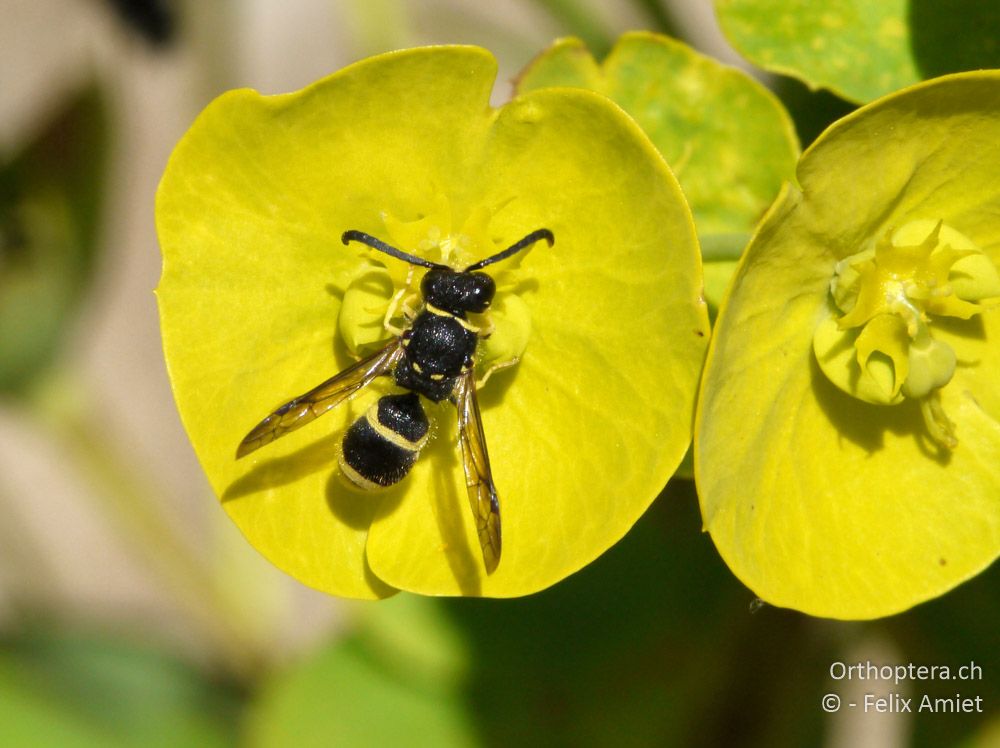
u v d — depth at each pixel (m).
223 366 0.13
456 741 0.15
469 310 0.13
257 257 0.13
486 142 0.13
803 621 0.15
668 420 0.13
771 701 0.15
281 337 0.13
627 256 0.13
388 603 0.15
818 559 0.13
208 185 0.13
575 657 0.15
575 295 0.13
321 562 0.13
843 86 0.14
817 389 0.13
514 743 0.15
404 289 0.13
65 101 0.15
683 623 0.15
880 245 0.13
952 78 0.13
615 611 0.15
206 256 0.13
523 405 0.13
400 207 0.13
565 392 0.13
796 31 0.14
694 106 0.14
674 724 0.15
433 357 0.13
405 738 0.15
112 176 0.15
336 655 0.15
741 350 0.13
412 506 0.13
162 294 0.13
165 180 0.13
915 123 0.13
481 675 0.15
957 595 0.15
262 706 0.15
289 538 0.13
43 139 0.15
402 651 0.15
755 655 0.15
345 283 0.13
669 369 0.13
